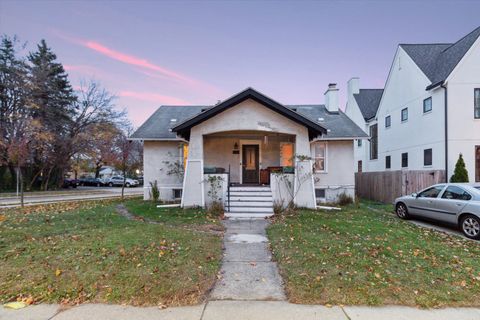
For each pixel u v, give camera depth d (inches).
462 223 286.5
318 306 135.6
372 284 155.5
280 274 174.4
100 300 139.8
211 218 347.9
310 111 642.8
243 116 417.4
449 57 571.5
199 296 144.9
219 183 416.2
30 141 816.3
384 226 306.0
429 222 354.6
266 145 568.4
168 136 538.6
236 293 149.3
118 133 1103.6
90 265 177.0
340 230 279.0
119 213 381.1
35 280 157.9
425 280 162.1
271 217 366.3
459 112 515.8
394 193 530.6
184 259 190.4
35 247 211.9
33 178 1053.2
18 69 947.3
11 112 913.5
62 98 1121.4
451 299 141.8
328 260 190.4
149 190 552.7
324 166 543.2
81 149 1100.5
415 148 629.0
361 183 669.9
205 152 567.8
